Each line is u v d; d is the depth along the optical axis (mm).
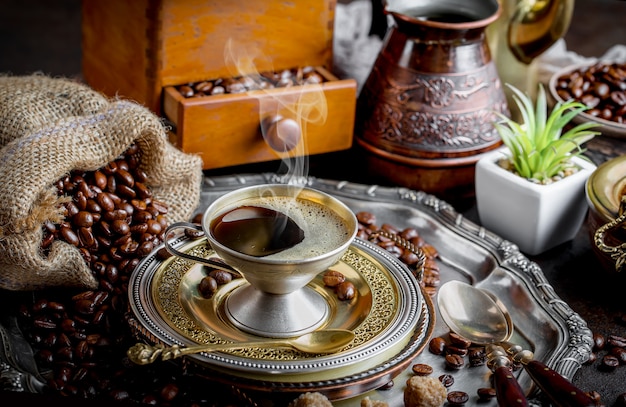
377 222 750
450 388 595
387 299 622
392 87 773
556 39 819
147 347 551
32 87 712
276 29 798
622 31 1555
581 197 732
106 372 594
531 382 586
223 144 769
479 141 780
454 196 797
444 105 766
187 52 771
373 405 556
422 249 705
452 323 638
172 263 642
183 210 716
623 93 856
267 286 587
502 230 750
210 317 609
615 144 829
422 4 794
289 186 628
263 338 591
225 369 560
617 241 666
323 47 825
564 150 736
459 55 761
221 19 772
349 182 803
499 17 819
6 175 624
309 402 543
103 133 668
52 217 617
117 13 792
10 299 651
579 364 601
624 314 681
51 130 656
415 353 581
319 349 575
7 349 592
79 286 651
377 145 790
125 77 809
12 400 534
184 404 571
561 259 740
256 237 590
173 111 763
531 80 858
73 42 1600
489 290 679
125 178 681
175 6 750
